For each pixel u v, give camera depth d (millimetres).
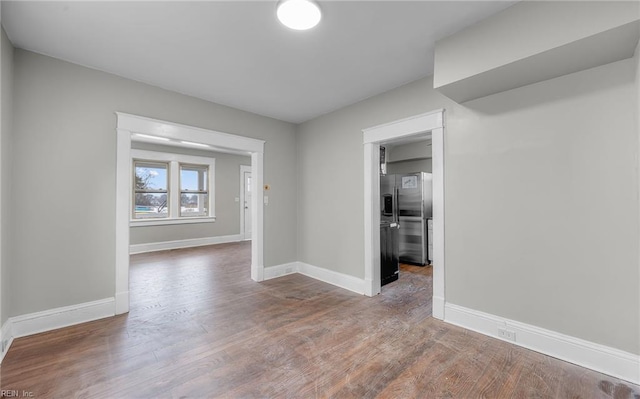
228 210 7363
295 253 4438
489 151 2352
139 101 2902
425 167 6230
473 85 2143
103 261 2676
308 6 1778
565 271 1985
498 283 2307
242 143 3777
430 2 1757
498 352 2088
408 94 2953
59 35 2105
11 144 2205
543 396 1626
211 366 1915
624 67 1751
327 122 3932
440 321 2629
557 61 1771
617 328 1790
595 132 1858
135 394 1632
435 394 1645
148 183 6184
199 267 4699
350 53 2377
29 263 2311
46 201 2391
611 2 1453
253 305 3029
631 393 1645
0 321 1986
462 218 2525
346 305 3037
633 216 1731
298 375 1821
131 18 1909
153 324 2551
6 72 2062
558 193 2010
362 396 1628
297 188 4465
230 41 2197
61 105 2465
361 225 3463
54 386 1689
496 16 1862
